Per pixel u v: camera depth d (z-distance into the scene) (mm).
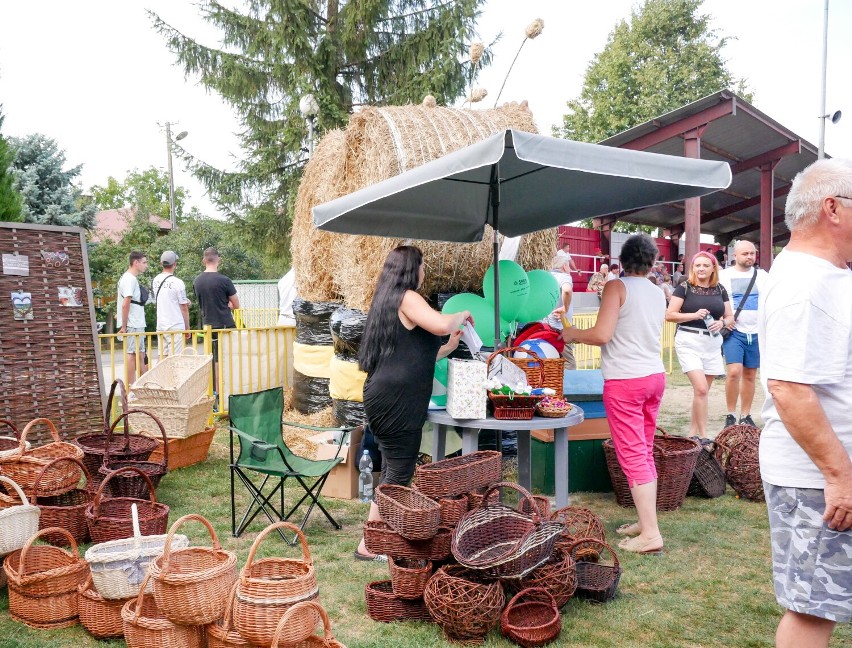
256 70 17906
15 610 3281
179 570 2951
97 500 3914
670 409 8945
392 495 3627
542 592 3346
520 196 5062
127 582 3006
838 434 2145
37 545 3477
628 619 3338
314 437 6633
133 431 6004
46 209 19062
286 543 4352
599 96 38312
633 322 4113
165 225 36375
